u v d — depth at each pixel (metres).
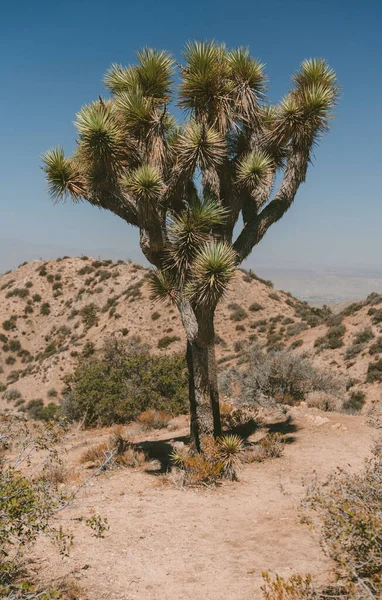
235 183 8.65
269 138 8.98
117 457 9.06
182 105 8.67
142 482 8.00
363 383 26.20
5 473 3.53
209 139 7.75
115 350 17.75
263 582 4.28
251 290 49.62
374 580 2.91
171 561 4.85
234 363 34.59
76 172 8.52
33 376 46.53
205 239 7.84
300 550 5.05
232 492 7.49
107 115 7.96
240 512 6.56
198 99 8.45
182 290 8.19
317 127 8.80
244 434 11.34
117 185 8.20
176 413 15.76
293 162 9.02
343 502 3.38
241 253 8.68
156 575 4.51
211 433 8.58
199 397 8.55
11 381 50.84
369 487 3.55
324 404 14.16
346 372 28.34
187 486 7.74
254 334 42.34
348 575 3.12
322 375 15.93
